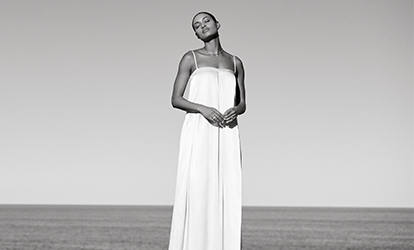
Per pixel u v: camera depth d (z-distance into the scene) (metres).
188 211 5.08
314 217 182.75
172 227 5.12
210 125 5.08
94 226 111.75
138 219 154.62
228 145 5.10
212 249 5.00
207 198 5.04
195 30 5.25
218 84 5.16
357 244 69.94
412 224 130.12
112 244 67.94
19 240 74.44
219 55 5.28
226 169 5.08
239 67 5.37
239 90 5.36
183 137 5.14
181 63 5.23
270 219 160.38
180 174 5.12
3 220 138.25
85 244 67.94
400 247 65.44
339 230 102.88
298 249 62.03
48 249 60.97
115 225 117.31
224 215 5.05
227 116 5.03
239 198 5.05
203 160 5.05
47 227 106.38
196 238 5.00
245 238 80.31
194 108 5.04
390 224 130.12
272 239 78.31
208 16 5.20
